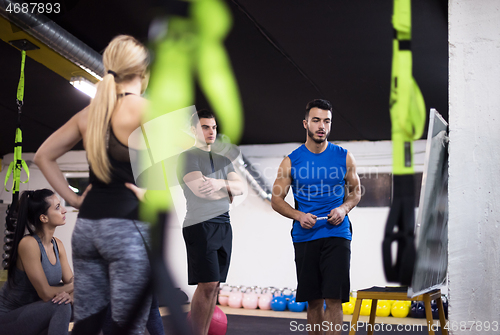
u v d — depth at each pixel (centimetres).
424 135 555
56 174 136
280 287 601
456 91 168
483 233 158
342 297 190
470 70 168
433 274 183
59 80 379
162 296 132
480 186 161
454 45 171
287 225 610
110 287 127
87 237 128
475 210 160
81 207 131
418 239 158
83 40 335
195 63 362
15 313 168
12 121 457
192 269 203
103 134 135
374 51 356
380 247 568
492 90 164
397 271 555
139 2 298
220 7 307
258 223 617
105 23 317
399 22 316
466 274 159
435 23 311
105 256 127
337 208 202
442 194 176
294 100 461
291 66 389
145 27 324
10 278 174
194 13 312
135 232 129
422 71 386
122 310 125
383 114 495
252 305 519
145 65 146
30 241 175
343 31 330
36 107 427
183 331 134
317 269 201
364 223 578
